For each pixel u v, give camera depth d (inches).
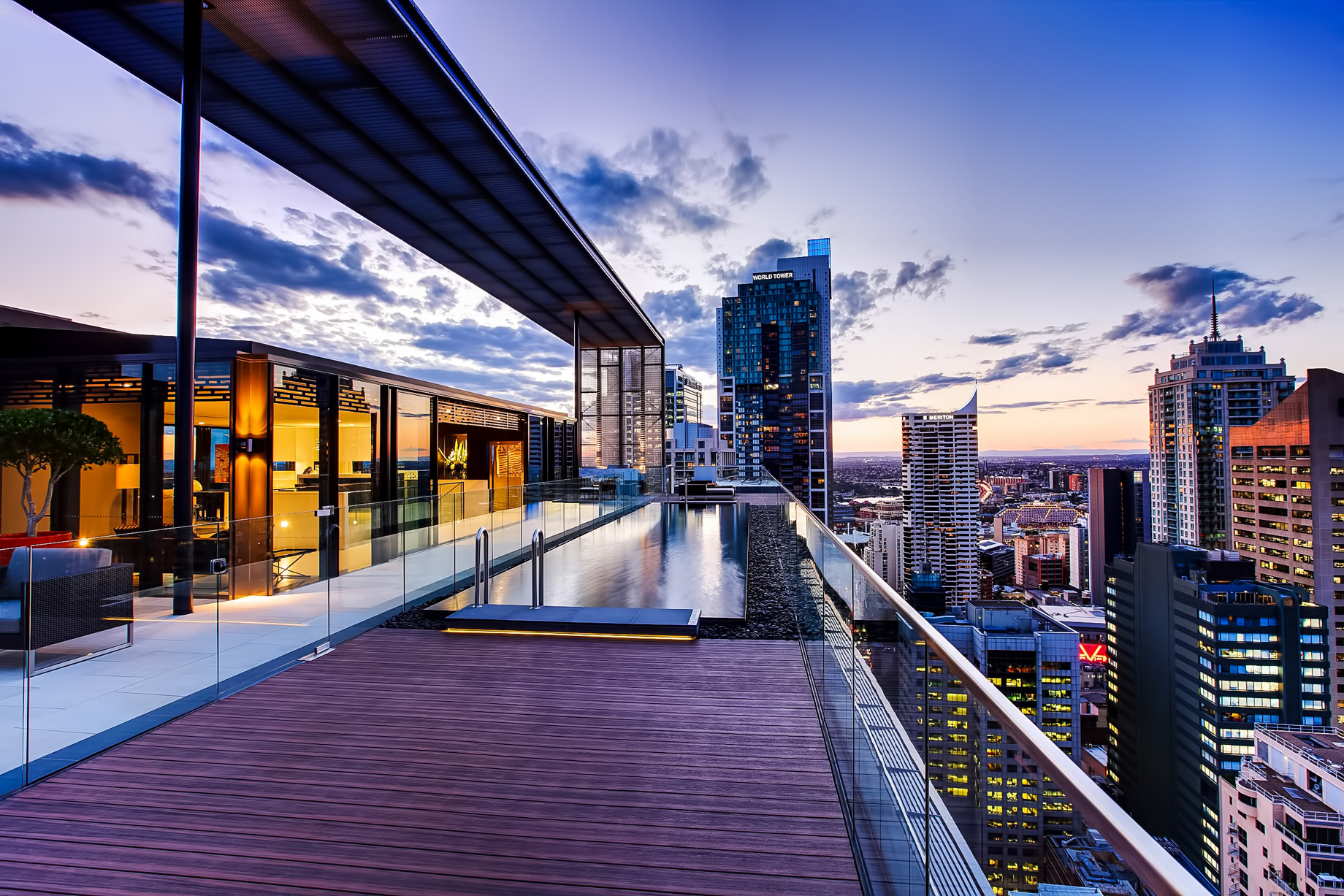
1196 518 3452.3
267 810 109.0
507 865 93.7
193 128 259.1
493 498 340.2
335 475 408.2
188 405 259.4
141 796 113.9
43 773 121.4
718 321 6294.3
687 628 209.2
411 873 92.1
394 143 387.9
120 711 137.9
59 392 379.2
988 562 4325.8
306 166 414.9
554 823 104.4
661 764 123.8
